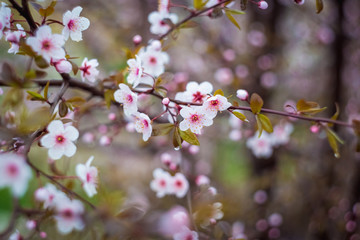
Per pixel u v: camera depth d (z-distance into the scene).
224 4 0.48
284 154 0.83
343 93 0.88
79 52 0.98
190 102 0.43
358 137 0.47
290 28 1.10
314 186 0.85
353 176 0.79
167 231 0.38
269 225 0.86
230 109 0.42
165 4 0.50
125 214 0.39
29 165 0.39
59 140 0.41
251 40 0.91
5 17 0.42
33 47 0.40
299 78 1.12
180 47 0.99
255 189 0.92
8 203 0.89
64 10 0.75
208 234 0.49
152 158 0.98
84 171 0.43
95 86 0.48
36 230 0.42
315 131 0.50
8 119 0.48
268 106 0.90
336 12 0.84
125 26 0.89
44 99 0.42
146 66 0.49
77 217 0.39
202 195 0.50
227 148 1.20
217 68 0.90
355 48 0.90
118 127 0.58
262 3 0.46
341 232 0.78
